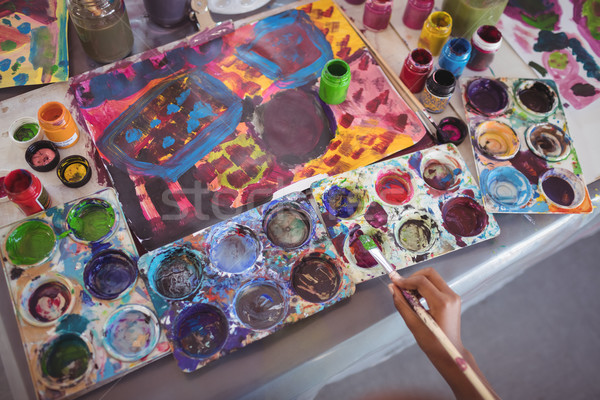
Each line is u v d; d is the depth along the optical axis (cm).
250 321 94
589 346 204
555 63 130
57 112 108
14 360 88
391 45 131
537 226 108
